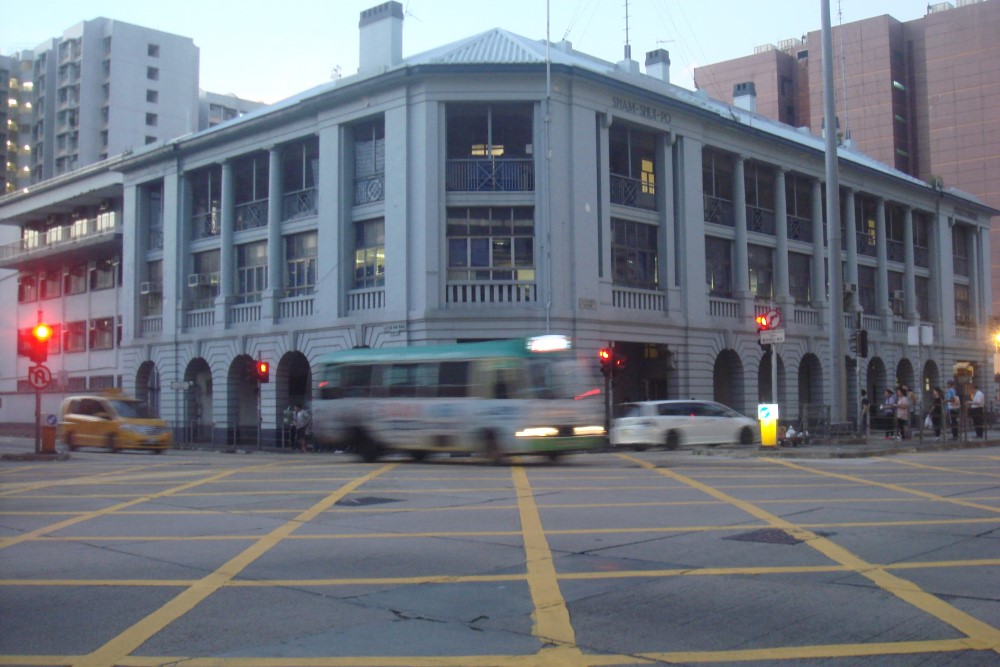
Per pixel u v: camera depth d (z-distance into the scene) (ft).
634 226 118.62
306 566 30.55
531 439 66.95
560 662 20.10
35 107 308.60
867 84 298.15
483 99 107.45
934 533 35.42
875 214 162.71
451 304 106.42
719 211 130.11
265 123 124.77
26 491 53.11
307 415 114.52
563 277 107.04
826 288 148.25
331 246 115.75
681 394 119.96
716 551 32.09
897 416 99.30
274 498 48.11
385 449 74.43
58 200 167.22
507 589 26.89
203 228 138.31
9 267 179.01
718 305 127.54
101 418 106.22
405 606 25.14
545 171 107.24
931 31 298.56
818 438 91.50
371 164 114.93
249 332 125.80
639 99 116.57
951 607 24.30
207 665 20.25
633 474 58.75
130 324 146.00
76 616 24.56
